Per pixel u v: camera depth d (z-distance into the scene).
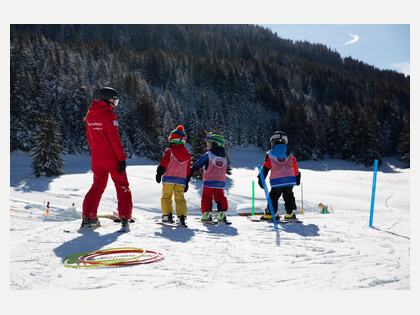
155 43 196.25
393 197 36.59
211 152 5.95
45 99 65.75
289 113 83.38
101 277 2.68
